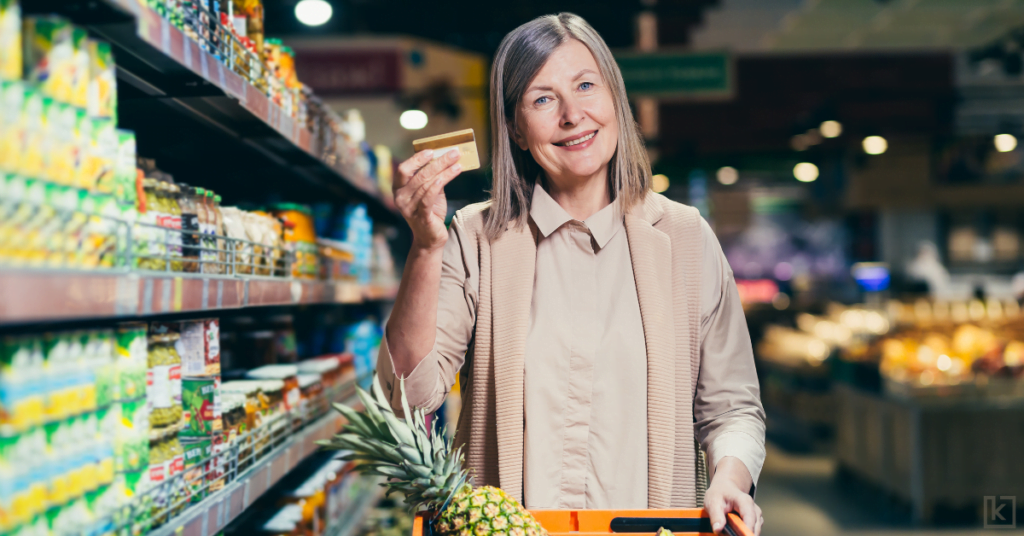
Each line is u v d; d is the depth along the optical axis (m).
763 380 10.12
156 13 1.21
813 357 8.52
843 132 9.05
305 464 2.84
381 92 6.60
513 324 1.51
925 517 5.27
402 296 1.36
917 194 12.41
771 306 11.72
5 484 0.86
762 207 18.22
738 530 1.22
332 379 2.69
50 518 0.94
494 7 7.77
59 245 0.93
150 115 1.88
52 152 0.94
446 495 1.25
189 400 1.49
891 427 5.70
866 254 14.06
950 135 9.48
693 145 10.30
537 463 1.47
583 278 1.57
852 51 8.80
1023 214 13.24
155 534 1.21
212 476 1.51
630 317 1.54
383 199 3.70
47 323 1.11
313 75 6.58
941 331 6.80
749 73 8.89
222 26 1.62
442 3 7.70
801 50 8.79
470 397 1.59
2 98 0.85
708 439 1.54
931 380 5.46
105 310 0.98
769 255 19.44
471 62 7.32
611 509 1.39
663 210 1.64
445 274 1.58
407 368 1.39
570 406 1.49
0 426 0.86
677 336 1.55
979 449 5.32
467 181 7.36
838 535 5.00
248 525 2.27
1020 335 6.57
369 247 3.45
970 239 13.47
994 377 5.41
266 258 1.93
